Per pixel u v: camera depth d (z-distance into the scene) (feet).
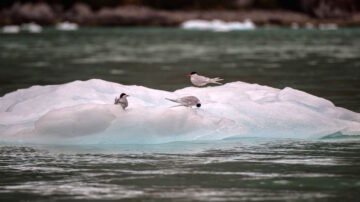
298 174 112.47
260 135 142.10
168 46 510.17
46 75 284.82
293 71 299.99
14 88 234.99
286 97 153.17
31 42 561.43
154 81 259.80
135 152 128.67
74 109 136.67
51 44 533.55
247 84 164.45
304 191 102.06
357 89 228.02
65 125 134.51
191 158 123.65
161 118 136.15
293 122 143.95
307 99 152.66
